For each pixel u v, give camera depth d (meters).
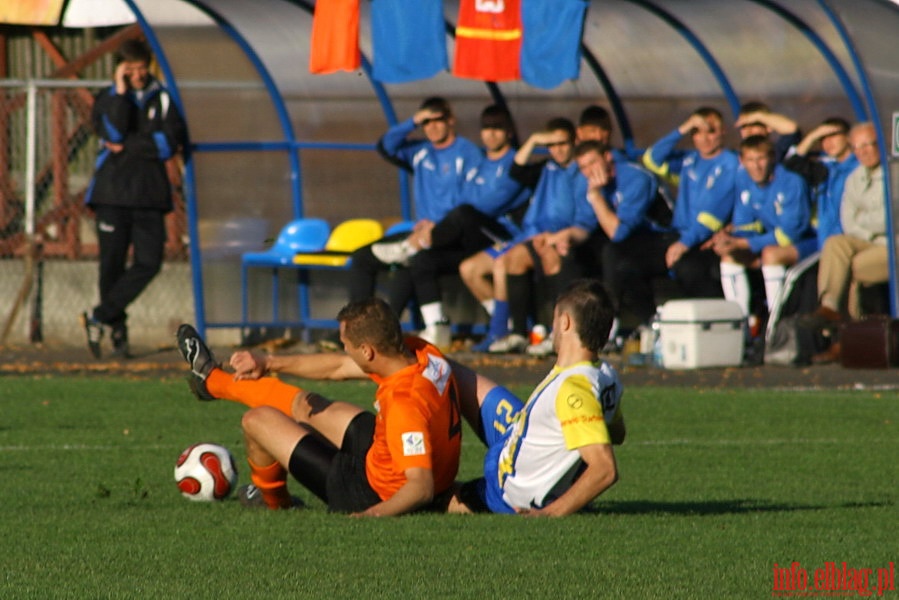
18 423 31.03
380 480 18.28
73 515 19.41
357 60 41.91
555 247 46.09
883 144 43.47
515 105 52.47
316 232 50.19
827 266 44.06
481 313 51.41
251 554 16.25
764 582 14.88
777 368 43.59
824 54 49.41
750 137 45.19
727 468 25.28
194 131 49.16
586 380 17.23
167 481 23.23
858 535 17.67
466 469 25.23
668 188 51.44
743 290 45.47
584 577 14.99
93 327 46.28
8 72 58.34
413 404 17.77
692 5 49.19
